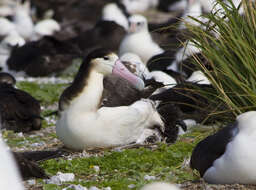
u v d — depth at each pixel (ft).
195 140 37.86
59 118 37.32
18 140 43.16
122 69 37.60
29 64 73.97
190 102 42.96
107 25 86.84
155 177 30.17
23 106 47.14
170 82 48.75
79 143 36.91
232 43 36.35
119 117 37.19
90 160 33.53
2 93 47.47
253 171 25.93
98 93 36.78
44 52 74.59
